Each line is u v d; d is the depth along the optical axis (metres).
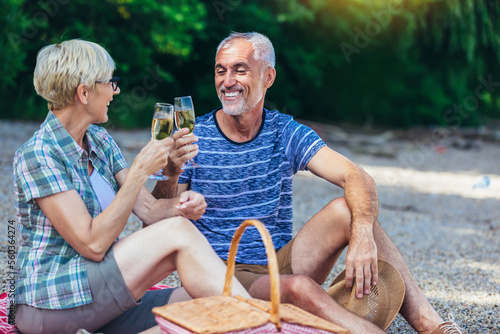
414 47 16.20
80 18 11.47
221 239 2.65
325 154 2.66
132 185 2.09
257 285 2.32
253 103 2.62
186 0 11.84
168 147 2.15
